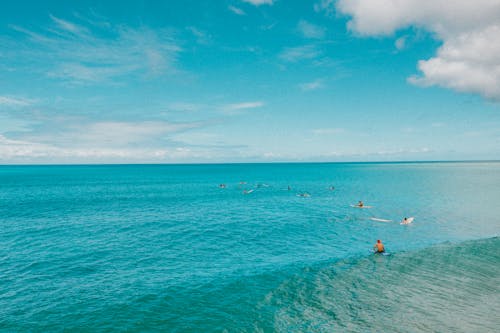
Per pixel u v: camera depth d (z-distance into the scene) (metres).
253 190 88.94
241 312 17.52
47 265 25.16
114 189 92.75
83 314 17.19
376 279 22.09
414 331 15.46
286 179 138.25
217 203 61.59
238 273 23.39
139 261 26.19
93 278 22.42
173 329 15.79
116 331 15.58
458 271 23.47
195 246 30.70
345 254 28.05
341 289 20.47
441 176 146.88
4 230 37.50
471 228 38.16
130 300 18.92
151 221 43.19
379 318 16.77
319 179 136.00
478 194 72.75
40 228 38.66
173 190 89.69
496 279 21.97
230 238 33.81
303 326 16.05
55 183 115.88
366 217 45.81
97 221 43.19
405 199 65.38
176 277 22.62
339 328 15.78
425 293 19.77
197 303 18.59
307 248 30.03
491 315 16.98
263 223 41.62
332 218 45.03
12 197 70.75
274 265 25.14
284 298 19.23
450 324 16.08
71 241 32.53
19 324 16.11
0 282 21.59
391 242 32.06
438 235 34.88
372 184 104.69
